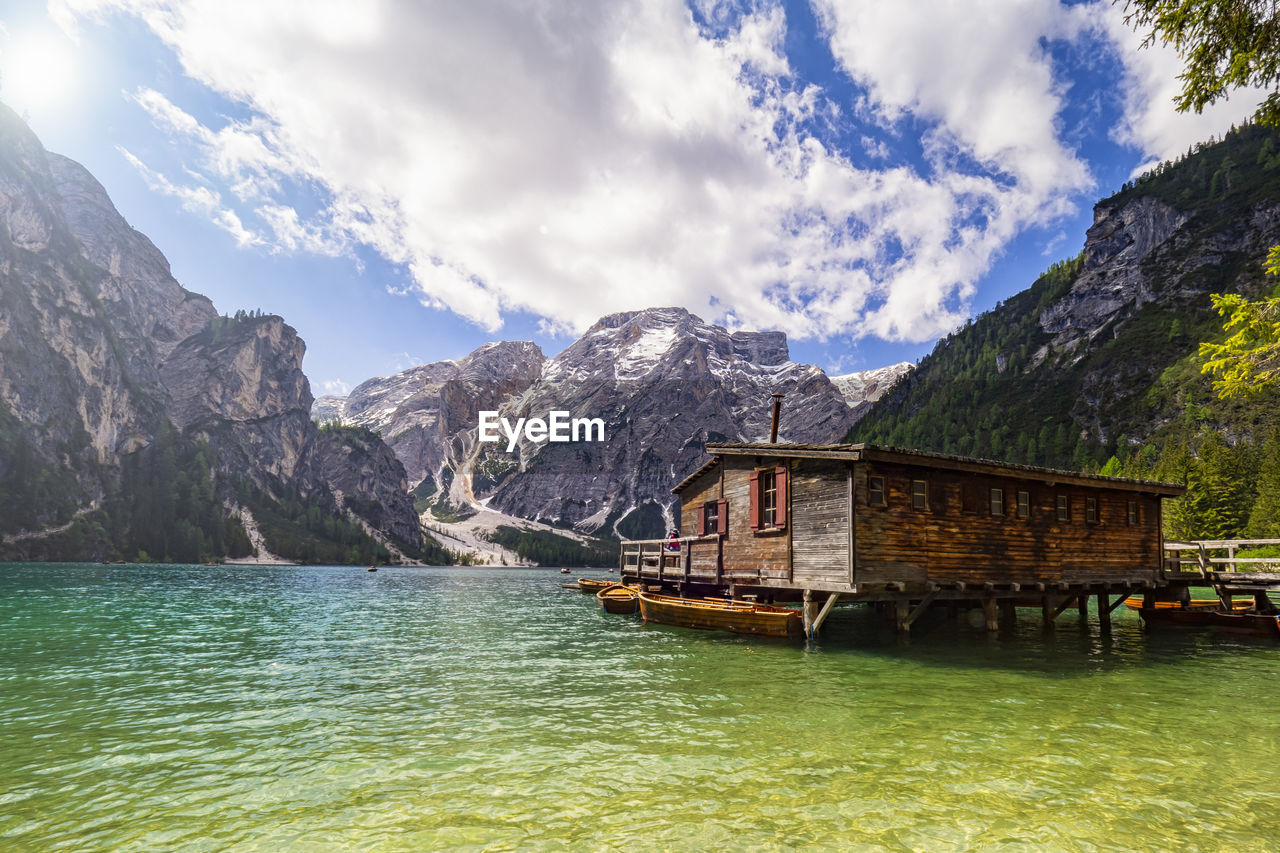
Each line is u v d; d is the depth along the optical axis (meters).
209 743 10.98
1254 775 9.21
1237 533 78.12
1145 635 26.19
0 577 78.38
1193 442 151.75
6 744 10.96
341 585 77.44
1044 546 25.78
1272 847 7.04
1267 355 15.73
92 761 10.05
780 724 11.94
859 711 12.92
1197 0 11.58
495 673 17.55
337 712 13.12
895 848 6.96
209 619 33.22
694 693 14.72
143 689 15.55
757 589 28.70
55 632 26.47
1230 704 13.71
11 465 197.50
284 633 27.61
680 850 6.89
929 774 9.21
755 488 27.38
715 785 8.81
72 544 188.38
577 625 30.97
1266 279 190.88
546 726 11.91
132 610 37.34
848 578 21.16
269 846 7.11
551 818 7.77
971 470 23.47
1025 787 8.72
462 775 9.30
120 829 7.59
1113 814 7.87
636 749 10.44
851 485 21.52
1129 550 28.69
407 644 23.95
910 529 22.44
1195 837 7.27
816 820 7.66
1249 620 25.67
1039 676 16.81
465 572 179.25
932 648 21.92
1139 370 198.12
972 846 7.02
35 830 7.55
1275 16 11.27
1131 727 11.76
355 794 8.61
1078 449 176.38
